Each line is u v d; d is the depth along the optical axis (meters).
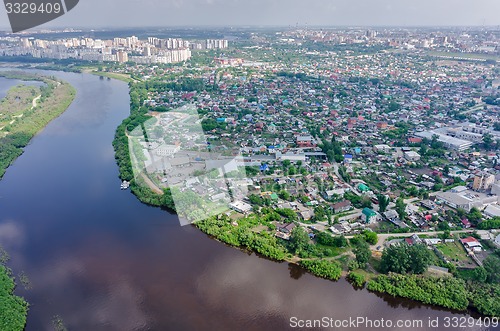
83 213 144.88
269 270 114.75
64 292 105.44
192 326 93.31
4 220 142.12
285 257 119.62
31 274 113.06
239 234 126.25
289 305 100.88
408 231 131.00
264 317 96.44
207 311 98.19
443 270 111.38
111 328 92.88
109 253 121.25
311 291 106.38
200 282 108.44
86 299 102.62
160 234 129.88
